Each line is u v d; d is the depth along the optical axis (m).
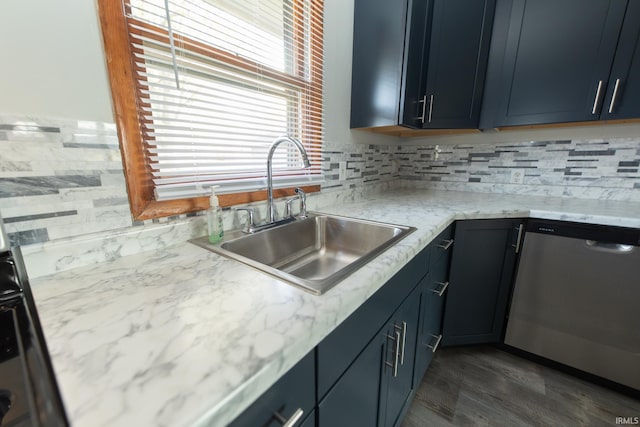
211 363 0.35
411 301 0.95
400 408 1.02
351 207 1.46
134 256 0.75
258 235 0.99
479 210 1.35
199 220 0.92
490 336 1.54
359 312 0.61
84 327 0.43
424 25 1.43
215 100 0.94
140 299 0.52
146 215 0.78
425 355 1.25
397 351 0.87
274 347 0.38
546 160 1.72
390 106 1.43
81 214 0.66
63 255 0.64
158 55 0.77
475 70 1.55
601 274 1.20
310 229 1.23
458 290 1.44
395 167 2.26
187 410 0.29
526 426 1.12
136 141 0.75
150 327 0.43
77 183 0.65
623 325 1.18
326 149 1.44
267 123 1.13
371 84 1.49
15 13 0.53
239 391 0.32
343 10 1.42
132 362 0.35
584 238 1.21
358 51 1.52
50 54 0.58
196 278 0.61
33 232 0.60
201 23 0.82
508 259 1.42
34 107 0.57
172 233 0.84
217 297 0.52
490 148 1.90
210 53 0.89
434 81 1.56
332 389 0.55
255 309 0.48
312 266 1.15
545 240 1.31
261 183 1.14
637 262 1.11
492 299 1.47
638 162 1.46
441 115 1.60
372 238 1.13
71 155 0.63
